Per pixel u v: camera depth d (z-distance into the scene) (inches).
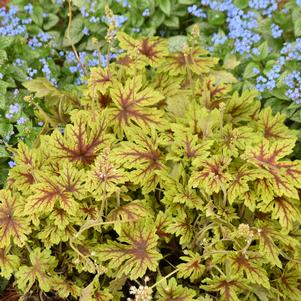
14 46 78.8
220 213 63.4
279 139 69.1
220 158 64.3
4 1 87.5
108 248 62.4
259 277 60.9
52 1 84.7
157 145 66.2
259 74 78.4
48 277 62.2
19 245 61.7
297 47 75.1
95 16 82.2
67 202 62.2
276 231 62.9
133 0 80.8
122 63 71.3
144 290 57.6
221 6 80.7
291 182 62.6
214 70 75.9
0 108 73.7
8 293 66.1
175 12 83.8
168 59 73.5
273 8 80.0
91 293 60.9
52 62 79.6
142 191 64.4
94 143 66.1
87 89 70.3
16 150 66.9
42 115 71.8
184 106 70.5
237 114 71.1
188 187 63.9
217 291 63.6
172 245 66.1
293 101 75.4
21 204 63.2
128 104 68.2
